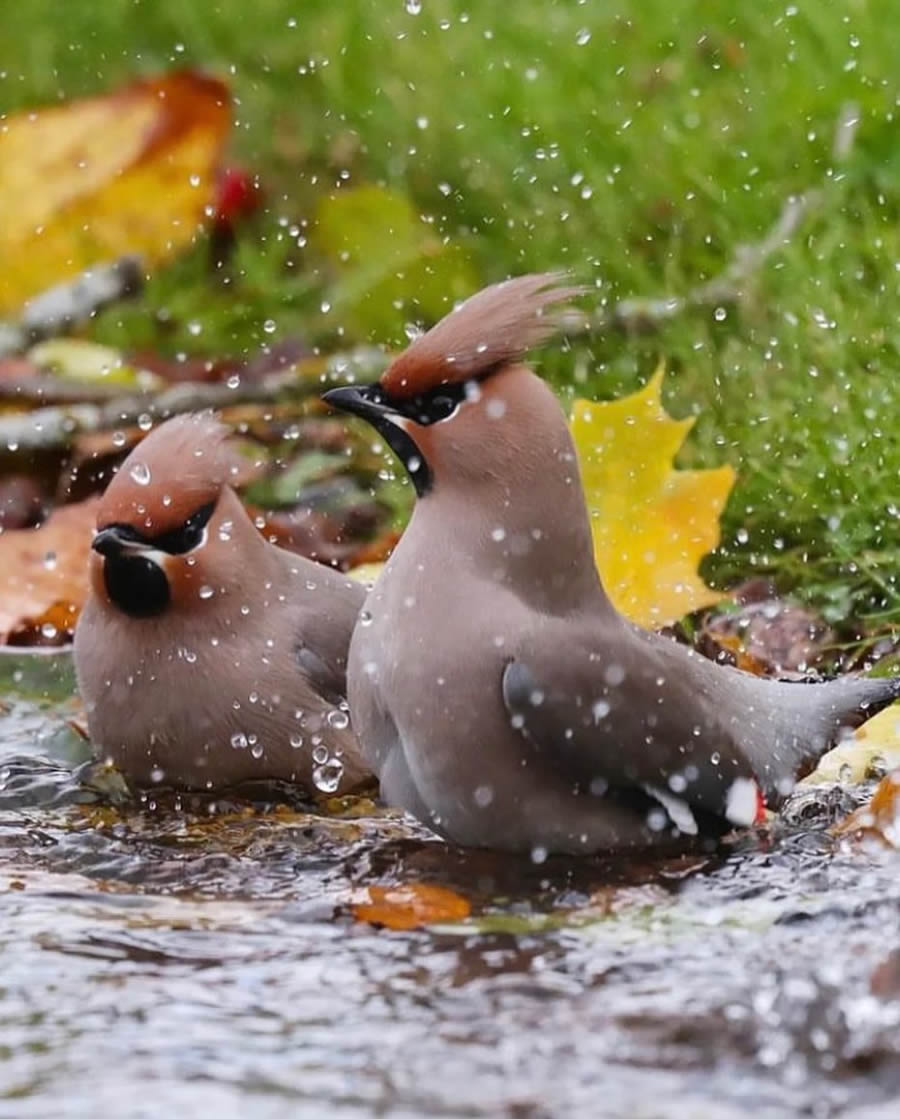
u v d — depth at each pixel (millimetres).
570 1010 8000
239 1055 7746
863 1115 7160
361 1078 7520
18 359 14836
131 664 10820
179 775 10977
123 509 10758
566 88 15820
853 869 9500
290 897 9344
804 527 12570
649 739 9805
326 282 15305
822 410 12867
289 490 13570
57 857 9945
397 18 16734
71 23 17172
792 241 14055
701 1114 7176
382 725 9797
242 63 16859
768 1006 7945
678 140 15109
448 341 9656
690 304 14008
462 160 15703
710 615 12148
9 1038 7945
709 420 13242
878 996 7980
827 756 10797
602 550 12039
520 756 9617
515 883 9500
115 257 15461
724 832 10086
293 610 11008
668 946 8594
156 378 14680
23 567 13000
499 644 9516
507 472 9648
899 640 11898
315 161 16109
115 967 8570
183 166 15539
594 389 13664
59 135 15578
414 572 9688
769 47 15695
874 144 14742
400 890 9352
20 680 12195
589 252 14625
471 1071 7539
